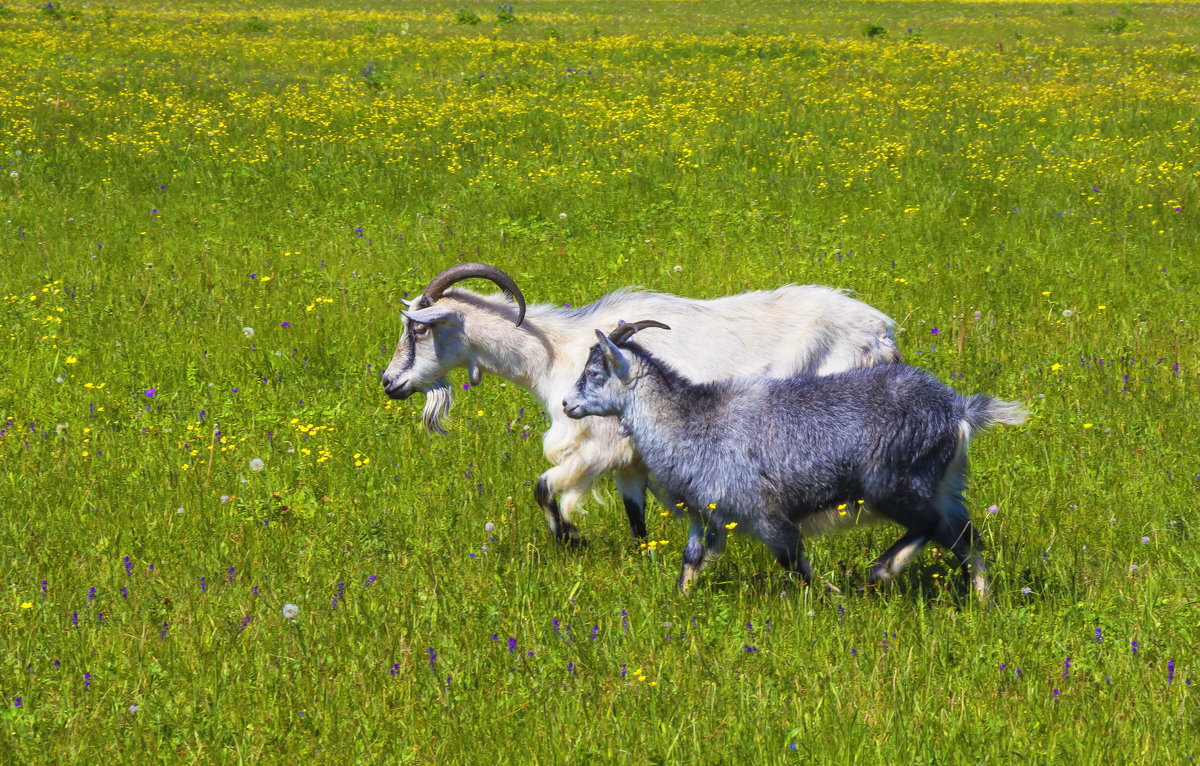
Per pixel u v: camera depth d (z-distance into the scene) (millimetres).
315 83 51781
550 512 15906
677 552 15250
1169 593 13602
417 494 16750
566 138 40750
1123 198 33594
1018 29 82375
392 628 12555
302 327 23516
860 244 29750
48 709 11031
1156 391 20453
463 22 84375
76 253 28547
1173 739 10617
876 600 13516
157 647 12195
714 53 60688
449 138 40688
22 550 14500
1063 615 12898
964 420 13742
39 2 92250
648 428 13922
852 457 13438
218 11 93438
